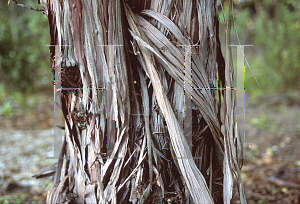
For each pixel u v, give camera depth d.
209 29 1.17
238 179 1.12
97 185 1.13
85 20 1.07
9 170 3.01
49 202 1.16
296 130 4.40
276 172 2.90
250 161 3.33
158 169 1.12
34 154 3.58
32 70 7.41
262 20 6.86
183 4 1.12
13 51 7.03
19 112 5.75
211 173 1.19
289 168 2.99
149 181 1.12
